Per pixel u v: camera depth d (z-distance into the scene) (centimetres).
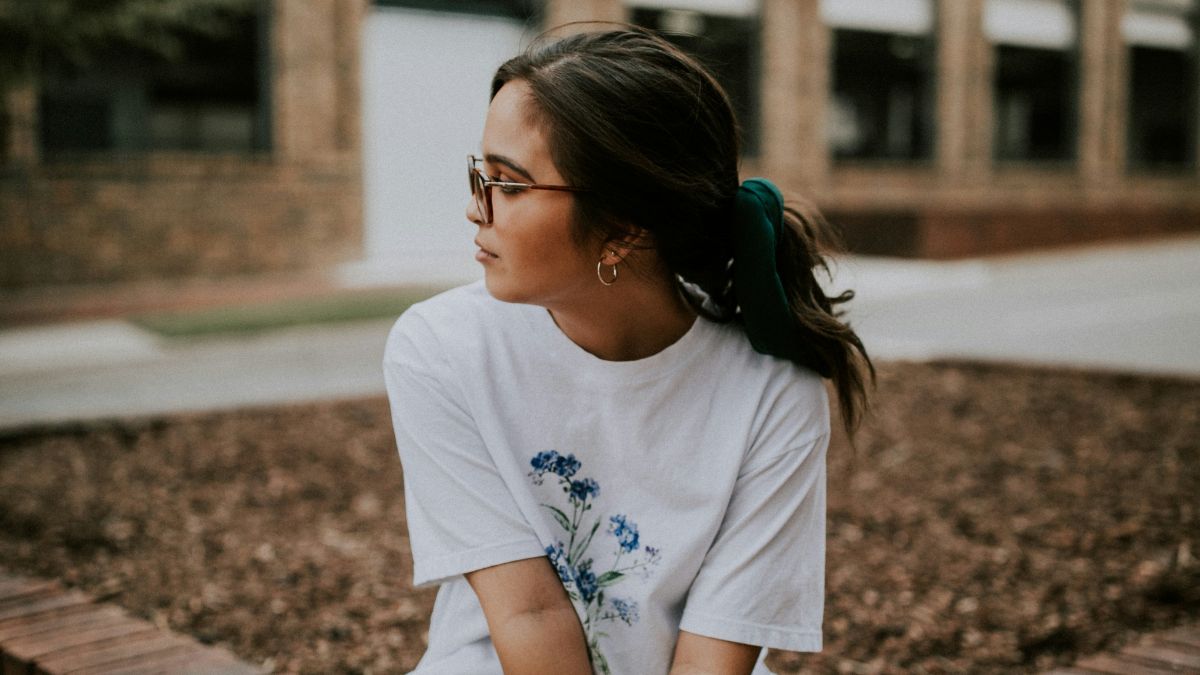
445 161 1798
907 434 584
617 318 133
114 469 525
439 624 142
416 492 132
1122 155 2781
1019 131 2631
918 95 2439
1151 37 2825
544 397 133
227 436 591
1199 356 987
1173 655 234
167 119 1549
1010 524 423
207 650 225
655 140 120
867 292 1504
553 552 130
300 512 455
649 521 134
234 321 1189
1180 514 426
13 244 1399
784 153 2175
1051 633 312
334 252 1670
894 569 371
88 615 244
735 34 2114
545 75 121
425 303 139
